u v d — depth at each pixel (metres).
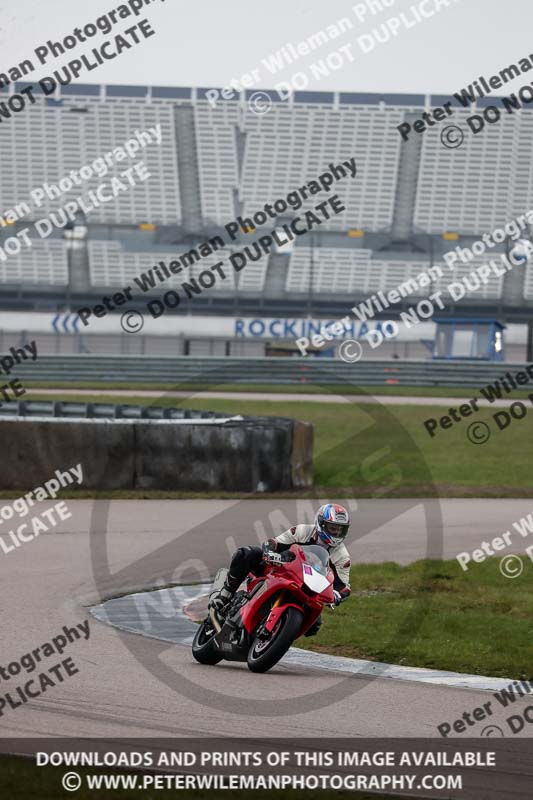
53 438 68.19
